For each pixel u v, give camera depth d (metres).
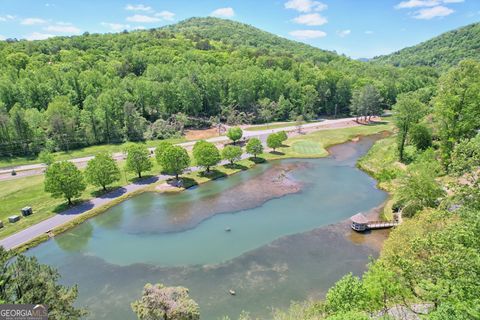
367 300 26.08
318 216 58.16
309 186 72.75
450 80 61.75
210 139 110.25
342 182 75.12
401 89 181.88
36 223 56.72
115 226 56.41
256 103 145.62
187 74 145.25
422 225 35.09
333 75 163.00
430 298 20.23
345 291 26.97
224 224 55.84
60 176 61.50
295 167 86.56
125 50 195.62
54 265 45.59
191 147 101.75
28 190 70.50
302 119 138.50
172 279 41.56
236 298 37.72
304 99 145.88
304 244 48.94
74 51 178.12
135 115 111.38
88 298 38.53
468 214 22.91
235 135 100.50
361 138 117.06
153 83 127.12
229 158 84.62
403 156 79.00
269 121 140.25
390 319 23.66
